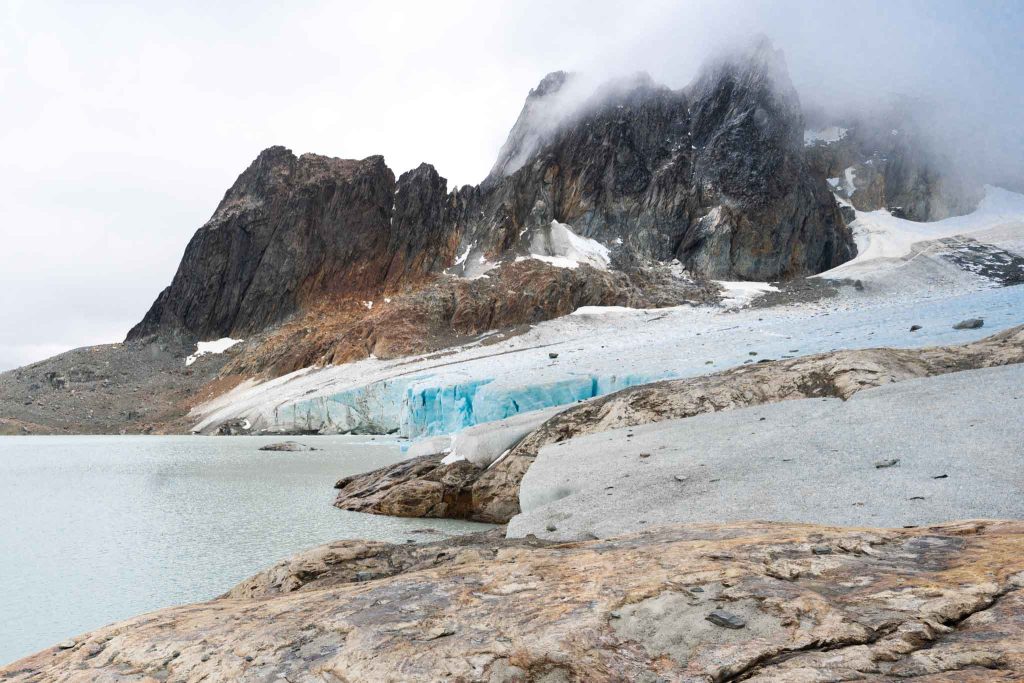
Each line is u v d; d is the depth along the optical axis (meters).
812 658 3.60
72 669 5.54
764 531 6.90
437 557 8.73
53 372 107.94
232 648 5.30
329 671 4.54
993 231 85.56
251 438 67.94
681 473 13.55
